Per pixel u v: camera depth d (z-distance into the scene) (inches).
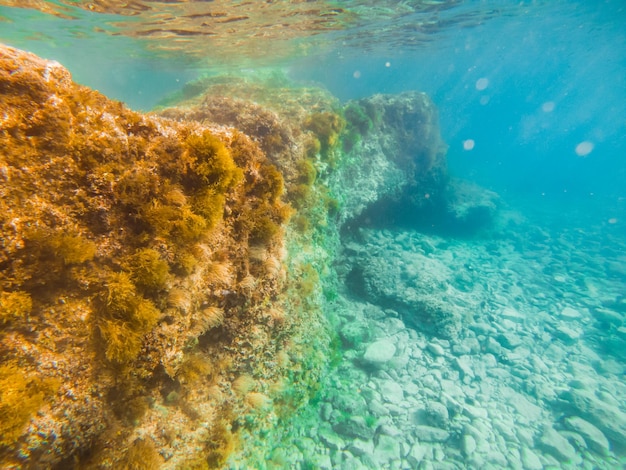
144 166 20.3
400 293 68.4
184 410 23.2
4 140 15.1
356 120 83.7
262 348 30.9
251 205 29.3
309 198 48.9
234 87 77.2
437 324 63.4
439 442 43.6
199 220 21.2
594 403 47.9
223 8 75.4
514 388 53.7
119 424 18.3
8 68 15.3
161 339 19.7
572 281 89.4
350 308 67.2
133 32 98.5
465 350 60.1
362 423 43.5
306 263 45.1
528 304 78.5
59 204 16.6
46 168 16.3
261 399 30.6
